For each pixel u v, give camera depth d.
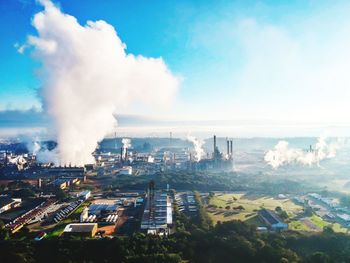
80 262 175.12
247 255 174.25
